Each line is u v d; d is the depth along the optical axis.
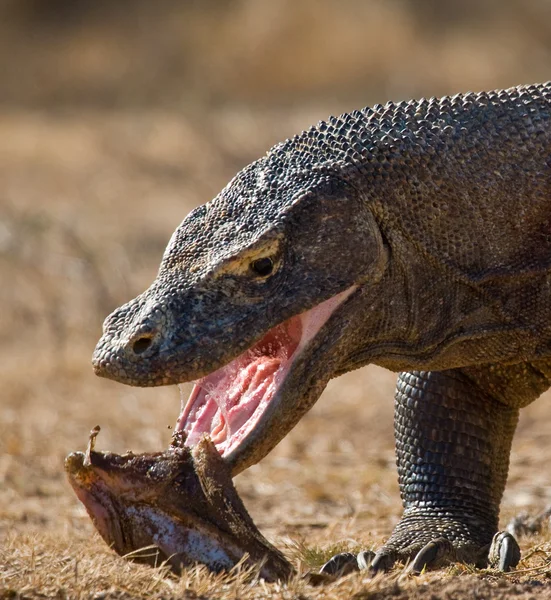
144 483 11.34
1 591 11.23
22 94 70.50
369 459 21.52
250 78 68.12
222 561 11.33
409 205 12.26
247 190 12.12
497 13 75.19
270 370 11.86
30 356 28.97
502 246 12.51
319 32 69.94
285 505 18.80
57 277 34.16
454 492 14.16
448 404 14.18
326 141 12.37
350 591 11.06
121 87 69.75
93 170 50.84
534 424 23.20
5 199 45.19
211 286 11.54
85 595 11.21
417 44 70.75
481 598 11.04
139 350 11.30
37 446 22.50
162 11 78.44
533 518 16.23
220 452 11.54
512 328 12.59
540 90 13.03
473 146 12.51
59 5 84.06
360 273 11.90
